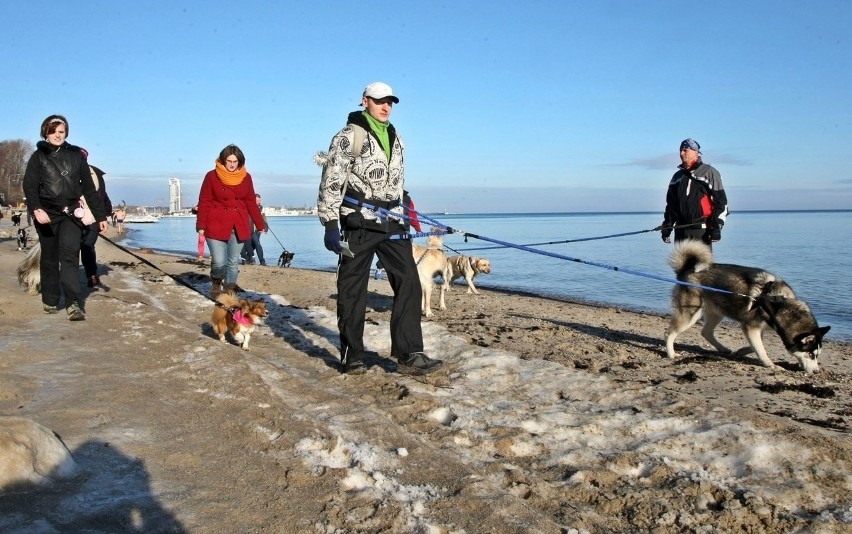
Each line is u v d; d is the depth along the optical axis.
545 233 45.31
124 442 3.81
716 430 4.16
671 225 7.73
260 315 6.48
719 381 5.99
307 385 5.33
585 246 34.44
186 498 3.19
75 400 4.52
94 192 7.54
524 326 8.55
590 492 3.47
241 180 8.74
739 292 6.88
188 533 2.87
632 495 3.42
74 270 7.35
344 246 5.27
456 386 5.42
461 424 4.46
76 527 2.82
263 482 3.42
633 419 4.48
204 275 12.97
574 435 4.30
